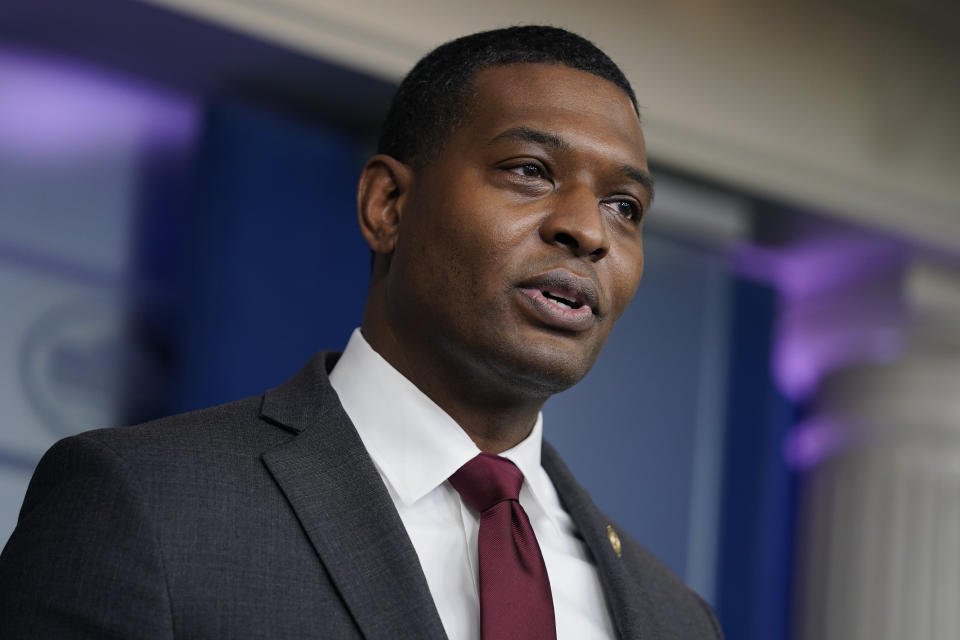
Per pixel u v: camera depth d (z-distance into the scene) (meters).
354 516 3.49
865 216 10.23
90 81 8.13
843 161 10.25
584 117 3.85
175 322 8.02
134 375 7.82
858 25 10.51
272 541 3.37
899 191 10.35
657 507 9.47
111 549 3.25
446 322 3.71
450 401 3.84
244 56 8.34
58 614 3.20
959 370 10.63
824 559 10.48
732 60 9.95
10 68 7.91
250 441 3.62
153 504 3.31
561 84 3.90
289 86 8.65
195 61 8.36
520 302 3.67
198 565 3.25
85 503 3.34
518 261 3.67
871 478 10.48
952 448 10.48
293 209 8.48
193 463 3.45
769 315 10.23
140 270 7.99
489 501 3.76
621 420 9.45
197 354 7.99
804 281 10.85
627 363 9.56
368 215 4.07
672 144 9.61
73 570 3.24
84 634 3.17
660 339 9.73
